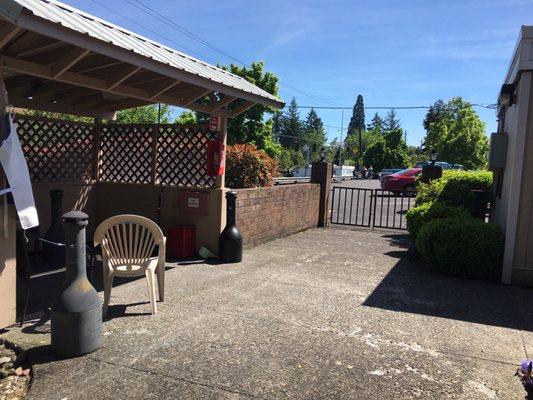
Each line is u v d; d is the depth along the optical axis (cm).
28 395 298
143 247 460
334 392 309
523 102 575
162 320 431
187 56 679
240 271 628
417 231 795
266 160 936
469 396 309
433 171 1142
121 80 523
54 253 648
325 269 655
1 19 344
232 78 713
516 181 585
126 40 507
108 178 797
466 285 589
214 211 700
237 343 383
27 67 448
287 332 410
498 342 402
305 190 1029
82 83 505
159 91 603
